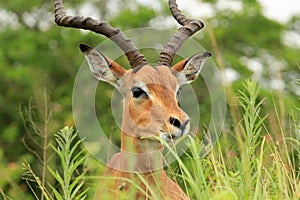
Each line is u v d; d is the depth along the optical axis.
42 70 29.14
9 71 30.27
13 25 35.59
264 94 23.75
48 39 32.81
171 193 9.96
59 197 9.04
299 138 11.52
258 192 8.55
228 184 8.56
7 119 28.67
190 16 32.28
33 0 35.84
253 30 35.12
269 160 10.60
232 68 29.80
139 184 9.99
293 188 9.30
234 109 11.50
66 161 9.02
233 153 11.51
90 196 11.00
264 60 34.06
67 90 29.36
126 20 31.89
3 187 16.84
